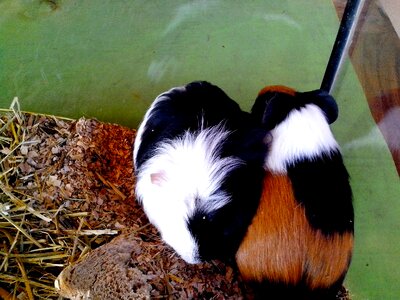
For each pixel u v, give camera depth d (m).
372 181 0.66
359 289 0.59
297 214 0.47
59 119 0.68
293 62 0.81
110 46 0.82
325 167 0.49
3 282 0.55
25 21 0.85
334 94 0.74
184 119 0.53
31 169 0.62
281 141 0.50
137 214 0.60
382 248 0.62
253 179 0.48
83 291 0.52
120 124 0.73
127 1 0.88
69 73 0.79
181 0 0.88
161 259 0.54
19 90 0.77
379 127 0.70
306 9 0.87
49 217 0.59
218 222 0.47
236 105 0.58
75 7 0.87
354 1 0.65
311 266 0.47
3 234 0.58
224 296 0.53
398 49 0.73
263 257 0.48
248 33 0.84
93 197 0.61
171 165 0.49
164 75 0.79
